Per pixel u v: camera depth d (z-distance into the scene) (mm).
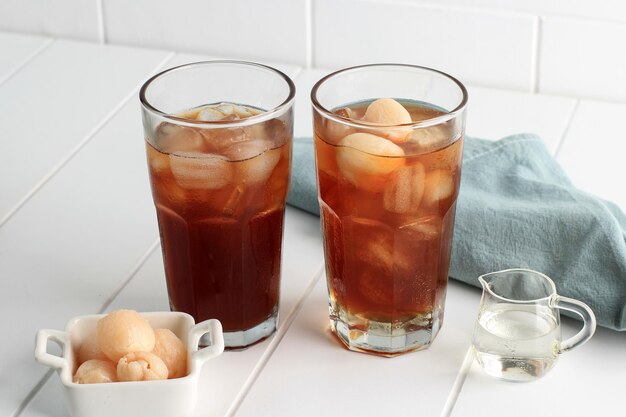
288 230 1043
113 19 1354
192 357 866
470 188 1024
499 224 966
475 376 904
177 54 1337
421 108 907
